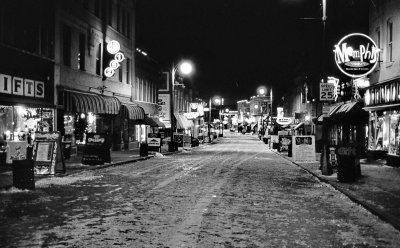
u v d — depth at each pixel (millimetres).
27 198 13984
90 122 35781
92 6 36062
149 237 9039
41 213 11539
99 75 37344
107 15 39406
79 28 33375
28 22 26625
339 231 9789
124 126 43562
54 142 21000
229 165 28609
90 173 22422
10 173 19781
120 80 42844
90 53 35500
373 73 29125
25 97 25469
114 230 9648
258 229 9914
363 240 8992
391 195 14539
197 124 89562
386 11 26766
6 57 23828
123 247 8266
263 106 137875
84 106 32188
